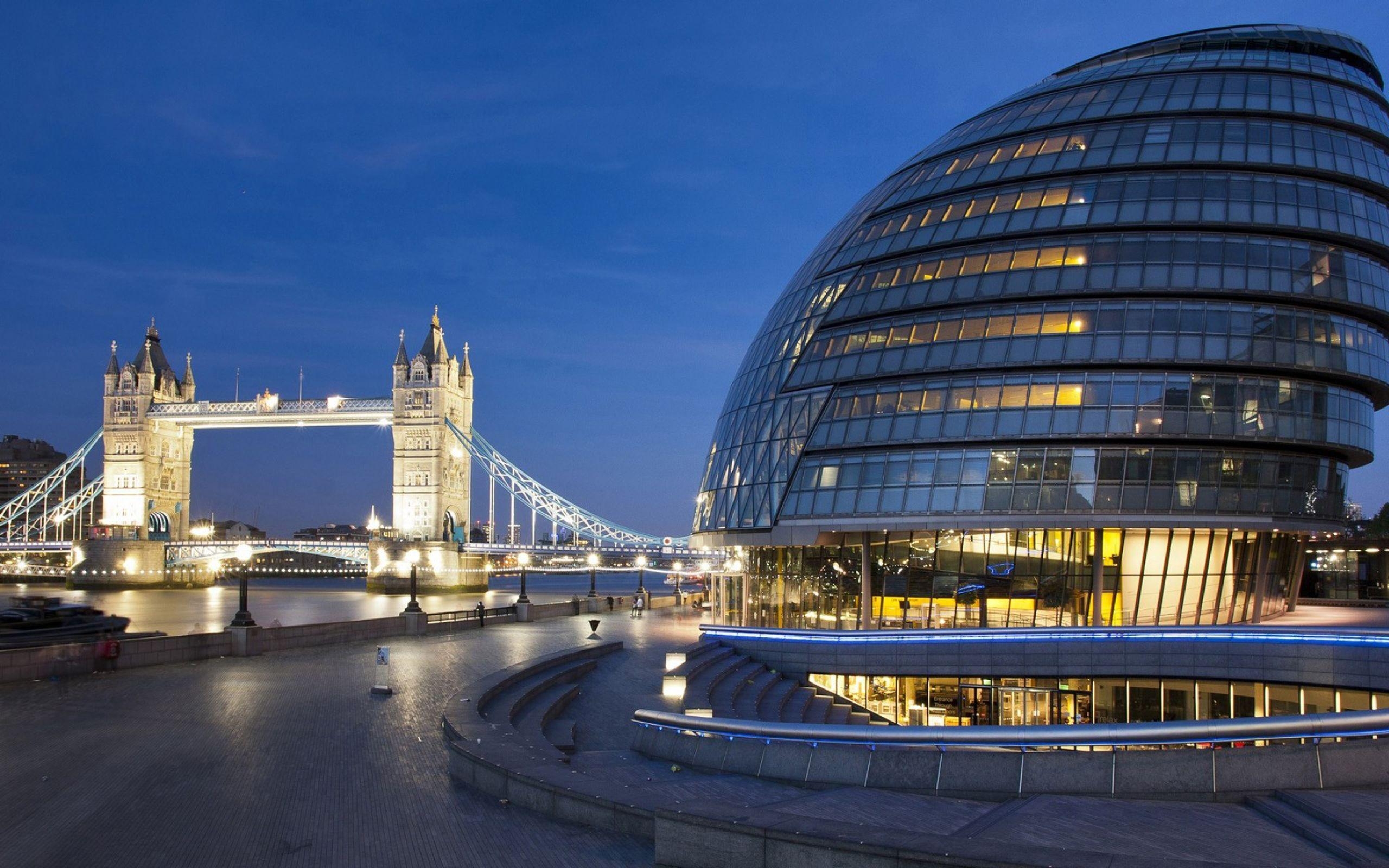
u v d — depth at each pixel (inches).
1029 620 2469.2
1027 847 548.1
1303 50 2903.5
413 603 2598.4
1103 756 783.7
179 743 1108.5
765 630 2498.8
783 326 3065.9
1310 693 1929.1
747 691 2066.9
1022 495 2404.0
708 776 981.2
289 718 1273.4
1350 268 2554.1
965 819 698.2
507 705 1390.3
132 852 722.8
